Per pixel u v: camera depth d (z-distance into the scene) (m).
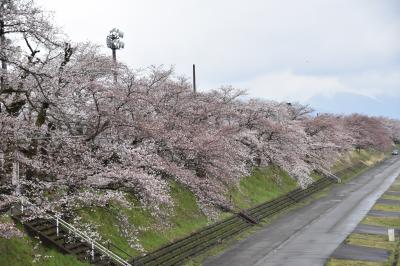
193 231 31.05
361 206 47.22
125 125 23.97
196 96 37.34
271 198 46.47
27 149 19.66
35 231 20.11
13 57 18.72
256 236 34.19
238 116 44.16
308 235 34.31
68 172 20.44
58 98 20.86
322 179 63.66
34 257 18.88
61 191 21.22
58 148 21.31
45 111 21.19
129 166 22.41
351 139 77.94
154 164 24.33
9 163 18.72
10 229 16.06
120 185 22.09
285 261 27.38
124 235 24.27
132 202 27.17
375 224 38.12
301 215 42.56
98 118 23.28
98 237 23.06
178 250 27.50
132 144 26.12
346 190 59.34
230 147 32.66
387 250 29.58
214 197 29.77
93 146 23.23
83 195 20.55
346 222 39.09
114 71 24.61
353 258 27.69
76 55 23.45
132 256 24.16
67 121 21.97
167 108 31.36
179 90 32.12
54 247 20.28
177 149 28.17
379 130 106.62
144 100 26.14
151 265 24.34
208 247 30.14
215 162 29.80
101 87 23.27
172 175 27.28
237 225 35.53
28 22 17.50
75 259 20.25
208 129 33.84
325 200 51.50
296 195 51.50
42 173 20.59
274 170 53.16
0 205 16.97
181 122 30.39
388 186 62.69
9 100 20.42
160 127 26.27
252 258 28.25
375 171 83.12
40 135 20.27
